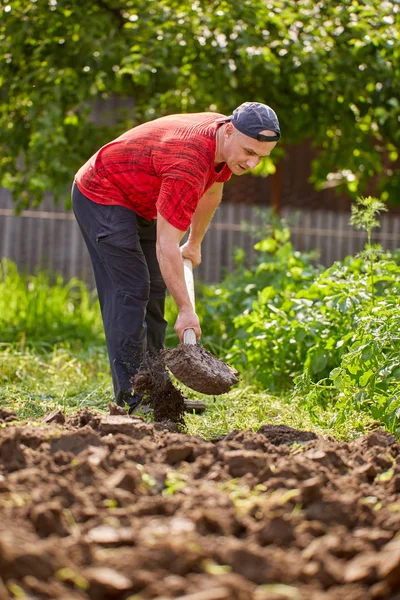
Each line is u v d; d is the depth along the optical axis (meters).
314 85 9.38
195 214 4.91
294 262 7.86
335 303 5.93
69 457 3.01
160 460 3.17
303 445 3.51
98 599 2.04
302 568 2.16
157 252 4.23
